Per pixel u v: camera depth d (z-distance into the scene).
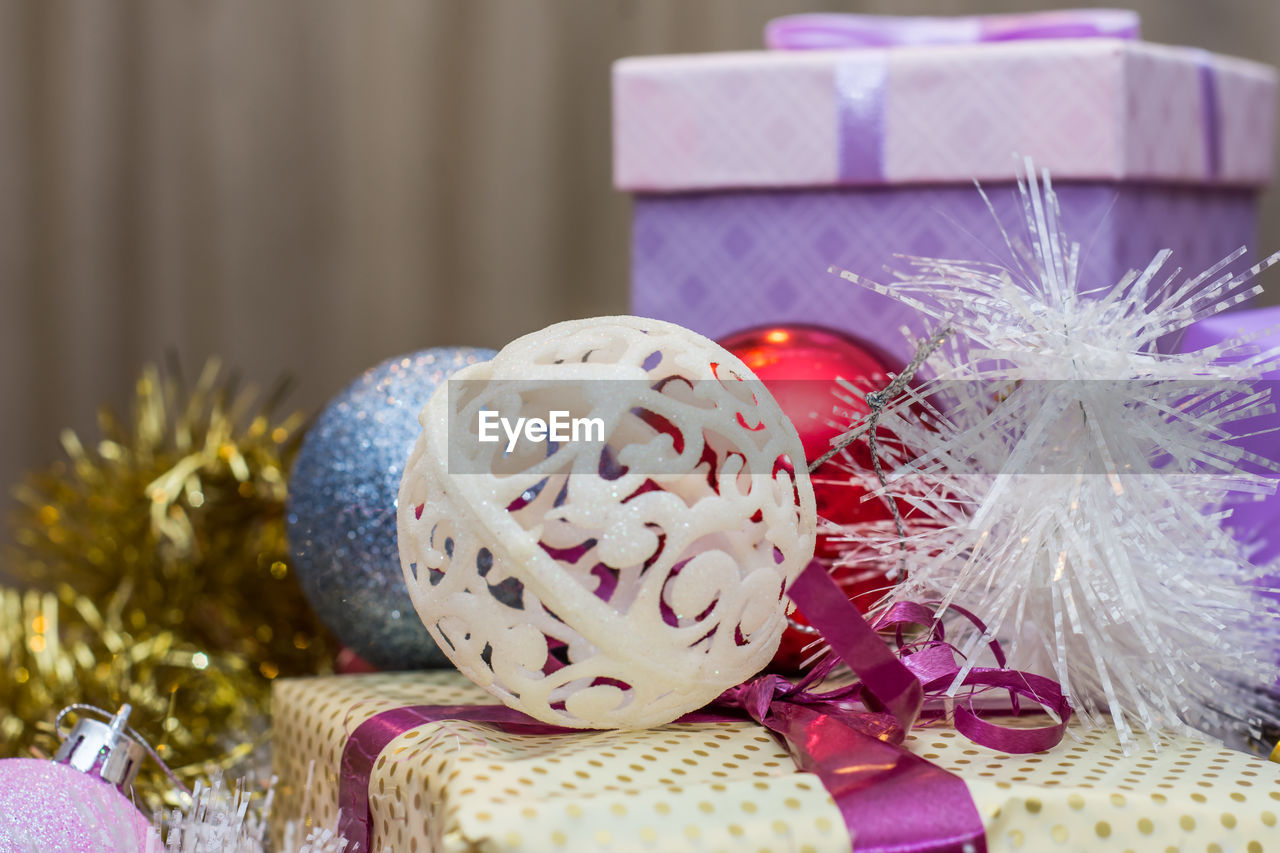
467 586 0.60
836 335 0.67
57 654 0.73
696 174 0.77
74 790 0.61
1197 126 0.77
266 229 1.04
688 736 0.61
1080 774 0.59
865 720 0.61
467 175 1.04
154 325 1.03
